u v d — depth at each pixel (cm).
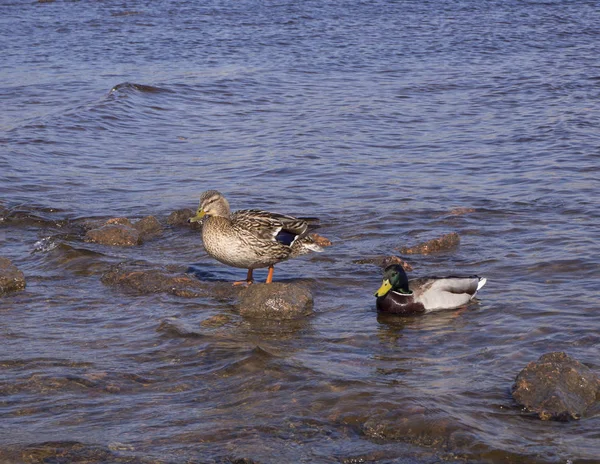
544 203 1587
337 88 2980
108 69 3312
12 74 3170
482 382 866
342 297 1158
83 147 2098
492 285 1183
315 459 719
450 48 3894
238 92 2878
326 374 881
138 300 1133
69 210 1569
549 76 3125
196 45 3969
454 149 2070
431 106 2652
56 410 808
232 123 2425
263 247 1137
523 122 2364
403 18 4812
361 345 982
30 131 2206
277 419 786
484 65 3438
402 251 1336
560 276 1203
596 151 1997
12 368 903
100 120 2386
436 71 3312
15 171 1833
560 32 4312
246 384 861
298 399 825
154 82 2955
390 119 2458
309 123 2408
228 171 1884
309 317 1079
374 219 1512
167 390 854
